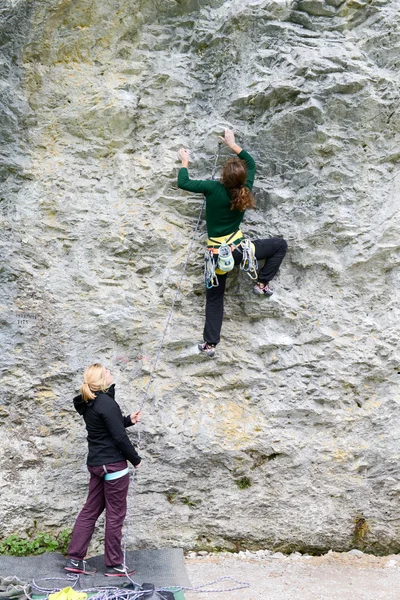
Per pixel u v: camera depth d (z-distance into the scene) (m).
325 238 5.27
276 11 5.16
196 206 5.32
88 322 5.24
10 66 5.14
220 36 5.27
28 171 5.25
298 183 5.30
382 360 5.23
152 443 5.18
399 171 5.27
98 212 5.30
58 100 5.29
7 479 5.03
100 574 4.57
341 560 5.00
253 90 5.18
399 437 5.17
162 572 4.62
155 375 5.28
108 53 5.35
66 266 5.27
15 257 5.20
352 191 5.24
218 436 5.15
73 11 5.14
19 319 5.20
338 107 5.15
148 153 5.35
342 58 5.12
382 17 5.16
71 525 5.06
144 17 5.32
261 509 5.15
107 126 5.34
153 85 5.35
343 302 5.29
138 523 5.09
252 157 5.26
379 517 5.16
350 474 5.16
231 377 5.27
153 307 5.27
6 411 5.14
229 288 5.32
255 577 4.62
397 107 5.16
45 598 4.13
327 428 5.21
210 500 5.17
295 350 5.26
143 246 5.30
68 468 5.14
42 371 5.19
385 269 5.29
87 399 4.52
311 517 5.12
